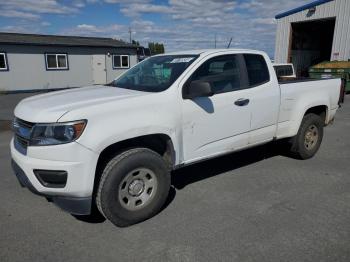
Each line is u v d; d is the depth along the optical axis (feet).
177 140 12.02
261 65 15.28
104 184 10.42
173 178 15.66
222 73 13.66
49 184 10.03
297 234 10.51
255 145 15.33
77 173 9.82
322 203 12.82
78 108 10.05
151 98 11.37
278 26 74.02
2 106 45.83
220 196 13.56
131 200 11.12
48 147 9.72
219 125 13.34
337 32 62.90
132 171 10.87
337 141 23.03
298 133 17.47
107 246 10.00
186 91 12.26
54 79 74.49
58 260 9.32
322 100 17.92
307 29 77.41
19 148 10.89
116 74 84.43
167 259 9.34
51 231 10.90
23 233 10.77
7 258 9.41
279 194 13.73
